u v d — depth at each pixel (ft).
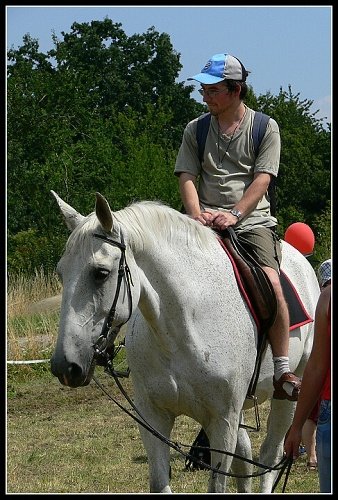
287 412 21.33
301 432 14.83
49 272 81.82
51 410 36.68
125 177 109.60
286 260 21.68
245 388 17.93
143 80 182.29
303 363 21.76
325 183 144.25
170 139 161.99
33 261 85.92
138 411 16.94
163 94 185.78
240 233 19.08
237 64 19.27
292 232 25.17
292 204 144.87
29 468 27.02
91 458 28.02
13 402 38.24
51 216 98.17
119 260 15.67
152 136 135.85
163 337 16.70
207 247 17.60
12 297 58.44
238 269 18.17
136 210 16.70
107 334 15.51
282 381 18.95
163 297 16.60
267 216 19.63
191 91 188.24
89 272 15.34
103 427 33.06
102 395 39.52
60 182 100.68
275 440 21.61
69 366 14.94
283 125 144.25
